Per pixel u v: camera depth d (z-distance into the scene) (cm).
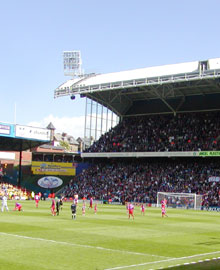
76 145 17700
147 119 9212
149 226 3406
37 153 9825
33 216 4006
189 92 8294
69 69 9288
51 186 9056
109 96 8788
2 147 9556
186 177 7812
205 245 2372
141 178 8256
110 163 9300
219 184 7275
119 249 2114
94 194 8288
